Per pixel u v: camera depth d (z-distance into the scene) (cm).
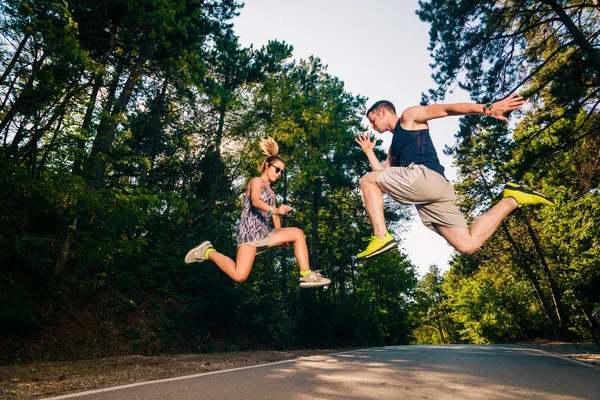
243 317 1452
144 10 1162
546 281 2712
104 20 1227
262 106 1695
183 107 1747
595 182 1416
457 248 284
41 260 939
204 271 1392
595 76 1127
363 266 3167
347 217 2773
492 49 1292
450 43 1303
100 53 1286
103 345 987
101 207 977
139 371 639
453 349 1353
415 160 285
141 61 1316
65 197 942
